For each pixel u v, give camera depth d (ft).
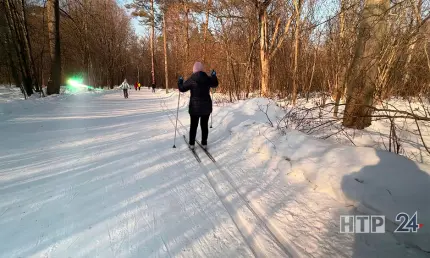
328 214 7.57
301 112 15.49
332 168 9.16
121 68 148.66
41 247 5.99
